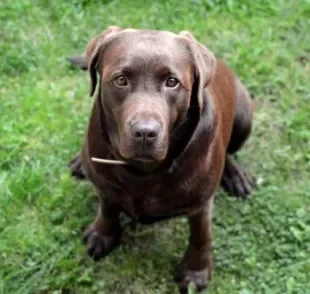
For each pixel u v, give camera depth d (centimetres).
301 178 134
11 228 124
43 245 121
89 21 164
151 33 94
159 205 106
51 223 126
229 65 154
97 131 103
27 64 154
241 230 125
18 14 165
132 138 90
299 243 122
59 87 150
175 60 92
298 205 128
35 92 147
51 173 134
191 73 95
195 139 100
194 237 114
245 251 122
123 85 92
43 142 139
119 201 109
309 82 152
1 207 127
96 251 120
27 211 128
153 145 91
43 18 165
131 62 90
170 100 92
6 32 160
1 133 139
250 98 135
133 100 91
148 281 118
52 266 118
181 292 116
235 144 131
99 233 121
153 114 89
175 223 127
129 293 117
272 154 138
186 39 96
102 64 97
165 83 92
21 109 144
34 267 118
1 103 145
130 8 168
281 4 168
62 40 160
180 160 100
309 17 165
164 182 102
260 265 120
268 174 135
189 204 106
